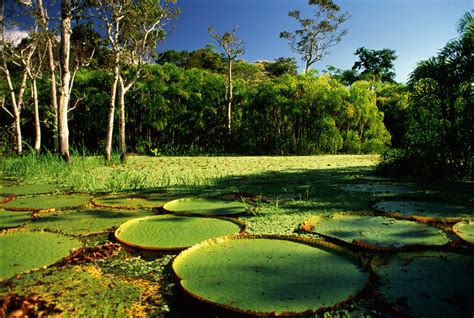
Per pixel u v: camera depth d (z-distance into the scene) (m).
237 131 17.38
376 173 8.07
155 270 2.76
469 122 6.54
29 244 3.30
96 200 5.38
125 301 2.24
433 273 2.45
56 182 7.35
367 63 31.25
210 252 3.03
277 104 15.81
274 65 32.34
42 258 2.95
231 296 2.22
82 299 2.24
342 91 15.64
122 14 10.38
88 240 3.53
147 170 9.24
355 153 15.93
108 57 10.84
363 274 2.49
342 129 16.48
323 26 24.20
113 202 5.23
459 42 6.61
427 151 7.20
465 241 3.09
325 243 3.08
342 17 24.02
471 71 6.47
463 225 3.59
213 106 17.00
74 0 9.91
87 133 16.89
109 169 9.45
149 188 6.48
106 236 3.65
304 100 15.47
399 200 4.95
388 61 30.73
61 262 2.87
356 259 2.74
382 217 4.05
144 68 14.01
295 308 2.05
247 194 5.67
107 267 2.83
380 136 16.41
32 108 15.95
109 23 10.37
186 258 2.90
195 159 12.80
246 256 2.91
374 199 5.00
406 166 7.70
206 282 2.44
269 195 5.65
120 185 6.45
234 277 2.50
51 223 4.09
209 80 17.09
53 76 12.88
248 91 17.77
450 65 6.61
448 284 2.28
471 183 6.29
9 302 2.12
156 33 11.44
